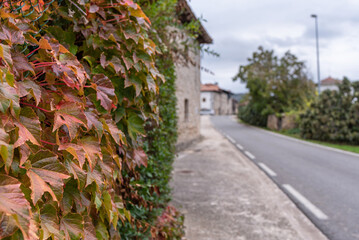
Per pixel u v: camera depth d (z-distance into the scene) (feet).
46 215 3.30
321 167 28.84
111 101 4.61
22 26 3.59
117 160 4.97
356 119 53.78
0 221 2.44
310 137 60.29
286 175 25.04
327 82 236.63
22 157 2.97
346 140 55.21
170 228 9.93
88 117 4.24
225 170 26.11
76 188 3.95
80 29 5.00
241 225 13.37
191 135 48.01
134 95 5.74
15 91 2.92
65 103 3.76
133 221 7.60
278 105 99.35
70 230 3.75
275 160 33.14
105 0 5.39
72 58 3.99
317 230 13.55
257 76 99.66
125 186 7.27
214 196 17.81
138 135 6.43
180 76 40.11
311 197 18.60
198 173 24.62
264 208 15.74
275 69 98.32
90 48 5.28
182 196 17.70
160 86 10.50
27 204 2.63
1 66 2.85
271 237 12.14
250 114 112.37
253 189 19.60
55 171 3.30
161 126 10.65
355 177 24.32
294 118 82.94
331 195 19.03
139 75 5.63
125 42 5.44
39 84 3.59
